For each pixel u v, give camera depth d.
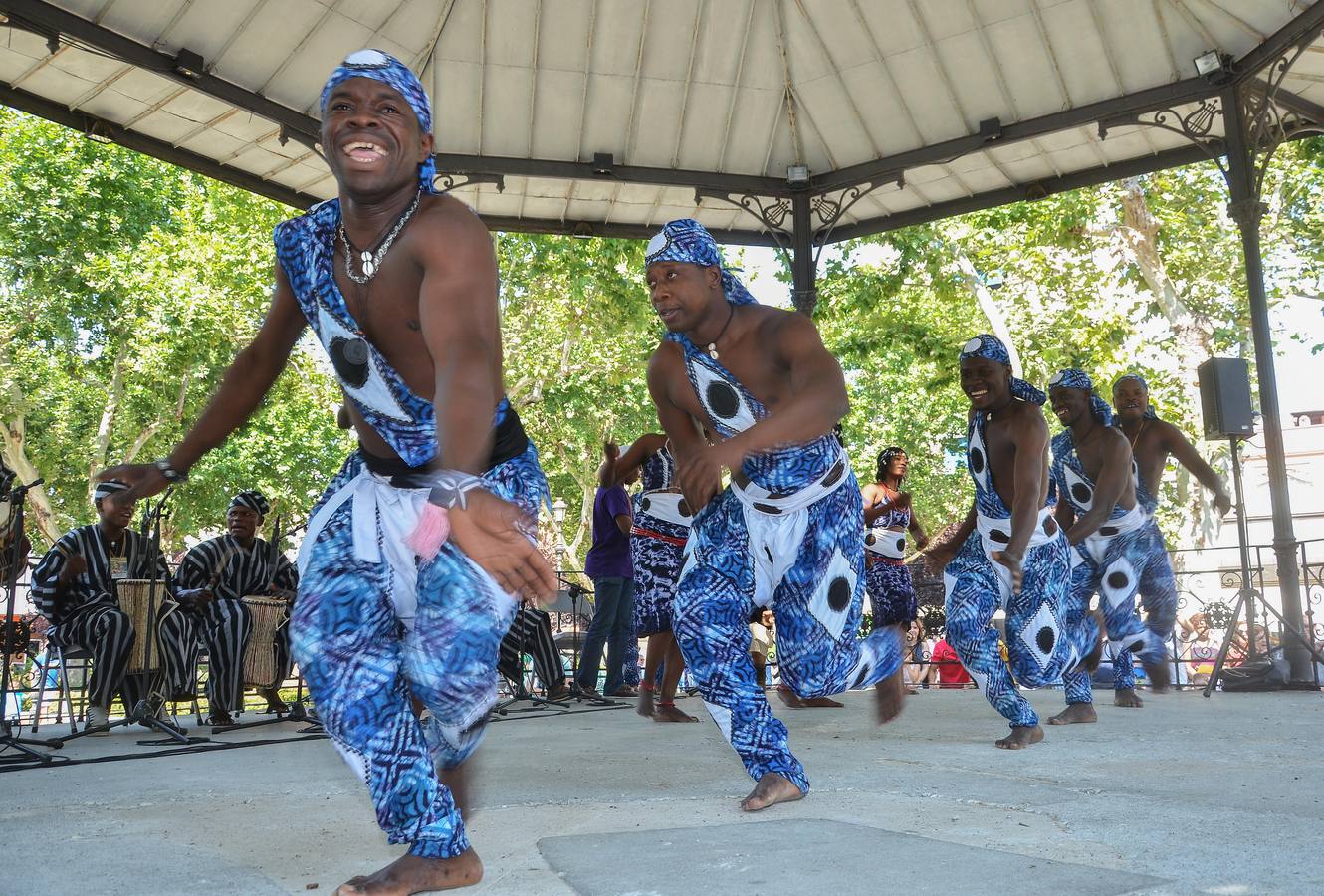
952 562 4.22
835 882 1.72
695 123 9.17
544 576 1.44
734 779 3.17
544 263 17.02
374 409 1.79
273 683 6.18
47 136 19.59
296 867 2.00
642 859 1.95
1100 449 5.66
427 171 1.81
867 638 3.07
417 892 1.73
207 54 7.49
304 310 1.85
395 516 1.78
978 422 4.17
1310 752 3.54
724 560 2.79
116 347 20.83
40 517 19.58
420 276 1.75
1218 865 1.79
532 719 5.86
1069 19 8.12
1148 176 16.53
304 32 7.64
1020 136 8.86
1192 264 17.50
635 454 5.80
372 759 1.72
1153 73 8.41
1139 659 6.93
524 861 1.97
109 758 4.11
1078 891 1.61
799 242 9.66
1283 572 7.78
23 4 6.58
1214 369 7.60
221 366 19.72
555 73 8.59
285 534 6.66
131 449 20.55
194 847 2.20
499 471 1.78
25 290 19.77
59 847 2.20
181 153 8.79
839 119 9.17
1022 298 17.62
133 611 5.61
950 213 10.38
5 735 4.48
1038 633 4.21
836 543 2.84
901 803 2.55
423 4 7.91
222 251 19.06
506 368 20.14
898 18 8.34
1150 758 3.44
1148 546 6.35
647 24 8.38
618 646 7.80
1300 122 9.19
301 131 8.02
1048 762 3.39
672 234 2.86
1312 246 17.30
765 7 8.46
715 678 2.68
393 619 1.79
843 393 2.54
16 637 5.72
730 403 2.85
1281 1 7.55
